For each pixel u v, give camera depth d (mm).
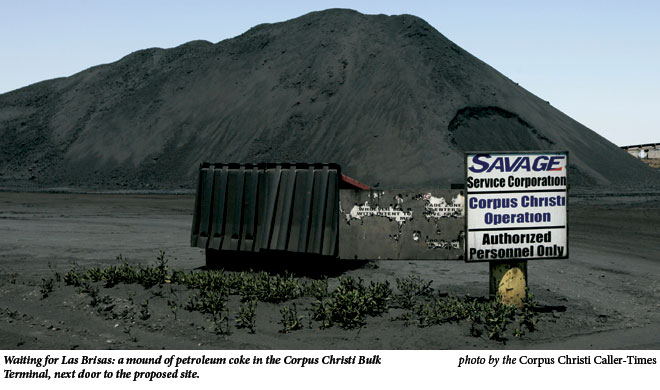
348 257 12180
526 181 9516
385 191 11969
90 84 129500
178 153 95812
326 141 85375
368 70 99125
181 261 16156
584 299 10938
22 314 9438
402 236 11852
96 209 41094
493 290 9672
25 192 67812
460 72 93062
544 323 8945
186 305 9703
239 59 118312
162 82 118688
